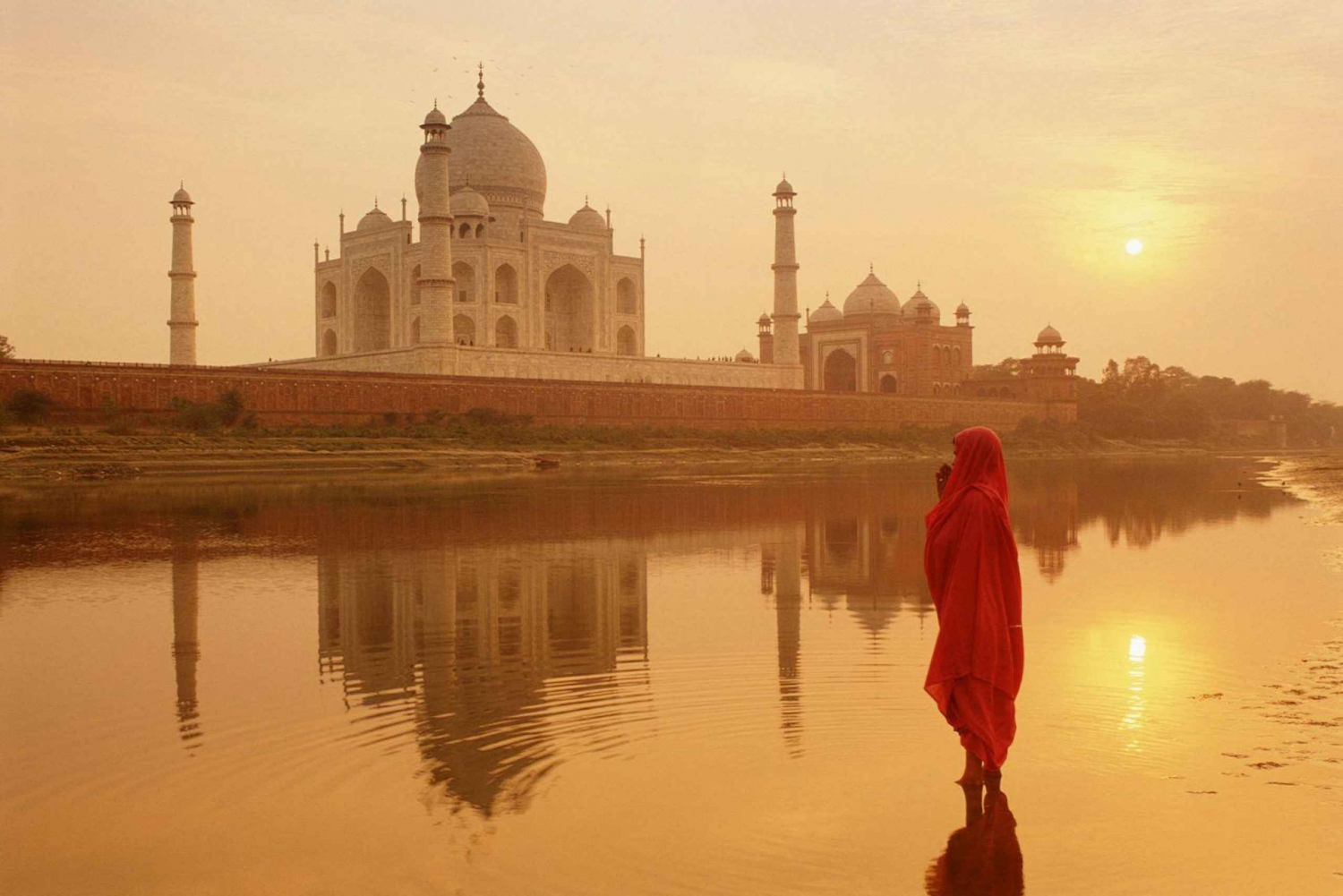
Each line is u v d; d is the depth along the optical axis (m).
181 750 7.80
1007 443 80.94
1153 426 96.75
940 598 6.76
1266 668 9.89
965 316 96.38
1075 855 5.68
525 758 7.35
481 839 5.97
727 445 66.75
